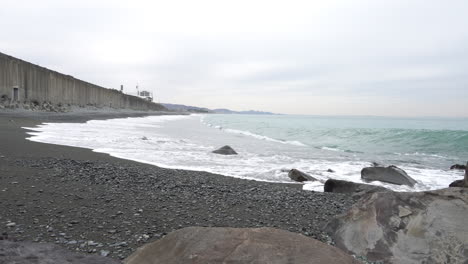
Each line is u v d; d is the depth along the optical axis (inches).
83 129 991.6
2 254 81.4
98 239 169.0
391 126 2165.4
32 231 173.0
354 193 318.7
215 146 767.7
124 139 770.2
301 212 247.3
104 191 263.6
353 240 165.2
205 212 230.4
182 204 245.9
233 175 426.3
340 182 348.8
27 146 500.4
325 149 864.3
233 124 2486.5
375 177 430.3
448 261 139.1
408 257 145.1
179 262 82.6
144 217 208.4
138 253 95.0
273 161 581.3
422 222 154.6
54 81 1704.0
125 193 263.3
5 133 653.9
